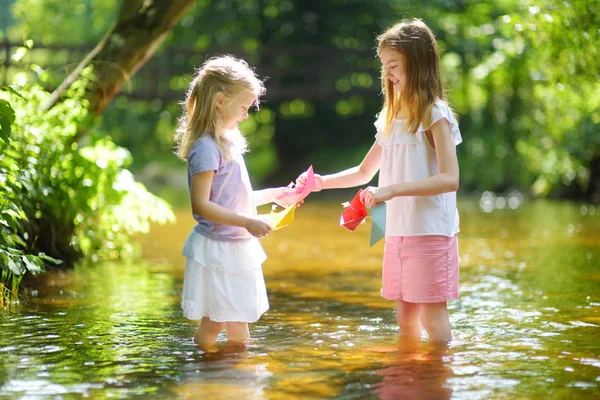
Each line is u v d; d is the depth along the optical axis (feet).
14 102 19.21
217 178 12.32
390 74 12.71
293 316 14.96
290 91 66.54
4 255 15.51
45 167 19.66
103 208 22.84
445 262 12.63
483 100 58.34
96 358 11.51
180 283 18.86
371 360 11.38
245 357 11.59
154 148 81.15
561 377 10.44
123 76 23.81
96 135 22.45
